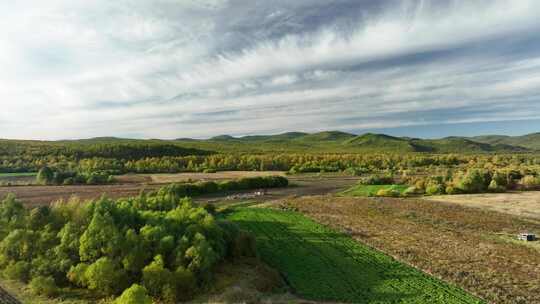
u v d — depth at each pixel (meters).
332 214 77.38
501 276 43.59
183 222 46.72
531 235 57.59
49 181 99.50
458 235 61.19
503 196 95.31
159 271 36.25
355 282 42.41
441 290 40.09
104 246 38.44
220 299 36.06
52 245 40.91
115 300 34.03
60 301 34.31
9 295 34.84
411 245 55.81
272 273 44.00
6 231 43.72
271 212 79.00
